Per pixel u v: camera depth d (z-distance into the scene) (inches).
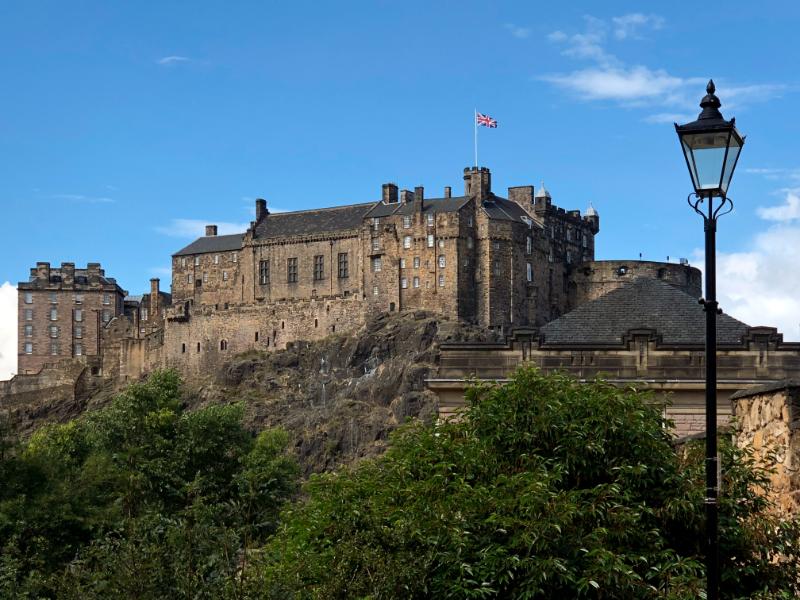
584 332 2332.7
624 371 2207.2
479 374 2246.6
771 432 1194.0
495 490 1258.0
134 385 4682.6
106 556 1267.2
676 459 1298.0
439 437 1424.7
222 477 4197.8
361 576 1223.5
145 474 3826.3
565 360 2234.3
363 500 1384.1
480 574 1203.9
